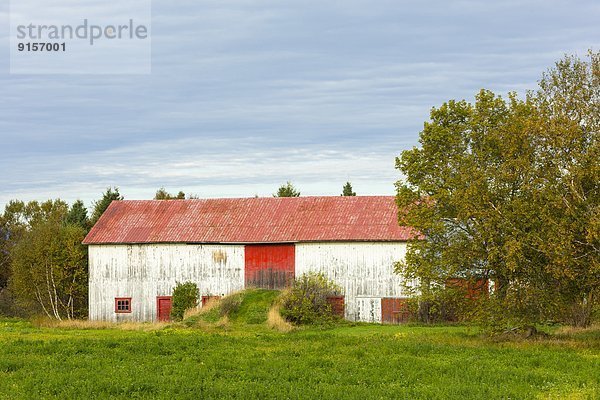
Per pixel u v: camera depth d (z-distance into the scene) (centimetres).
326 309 5547
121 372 2778
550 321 4209
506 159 3803
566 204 3484
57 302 6781
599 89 3653
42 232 6894
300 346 3612
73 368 2898
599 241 3388
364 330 5019
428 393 2405
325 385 2541
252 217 6300
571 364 2970
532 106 3888
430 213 4203
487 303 3816
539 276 3691
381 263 5762
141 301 6222
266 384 2575
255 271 6025
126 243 6278
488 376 2697
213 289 6097
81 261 6825
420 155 4419
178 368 2883
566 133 3516
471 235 3978
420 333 4466
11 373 2797
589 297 3988
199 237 6172
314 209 6253
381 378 2680
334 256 5859
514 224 3659
